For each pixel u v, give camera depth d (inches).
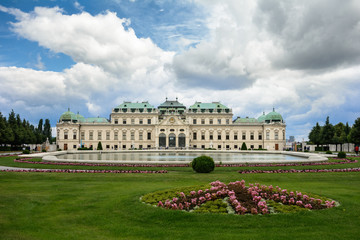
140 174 1445.6
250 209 698.8
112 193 940.6
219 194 794.2
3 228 601.3
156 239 546.6
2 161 2208.4
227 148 5472.4
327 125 4879.4
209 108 5629.9
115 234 572.1
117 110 5585.6
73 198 867.4
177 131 5275.6
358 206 745.6
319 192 945.5
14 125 4840.1
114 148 5418.3
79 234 571.5
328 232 573.3
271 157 2896.2
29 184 1142.3
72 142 5359.3
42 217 681.0
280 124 5398.6
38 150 4483.3
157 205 750.5
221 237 550.6
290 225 613.0
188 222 630.5
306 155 2758.4
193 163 1550.2
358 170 1599.4
